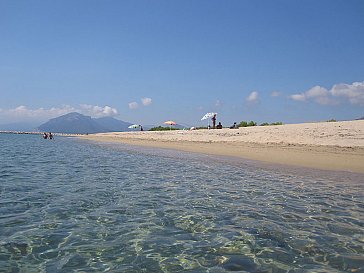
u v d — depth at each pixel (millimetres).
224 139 31734
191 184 11914
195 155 22438
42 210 8359
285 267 5148
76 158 22031
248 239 6371
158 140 41594
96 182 12383
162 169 15984
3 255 5621
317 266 5172
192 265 5254
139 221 7520
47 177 13570
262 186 11414
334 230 6828
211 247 5988
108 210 8406
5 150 30547
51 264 5289
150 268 5148
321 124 30734
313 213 8070
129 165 17750
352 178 12703
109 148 32531
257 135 30094
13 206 8734
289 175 13594
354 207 8539
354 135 23375
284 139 25828
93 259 5484
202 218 7738
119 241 6285
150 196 9992
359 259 5410
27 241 6250
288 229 6926
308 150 20531
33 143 46406
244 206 8781
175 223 7379
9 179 13016
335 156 17922
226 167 16297
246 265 5230
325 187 11109
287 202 9156
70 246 6027
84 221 7496
